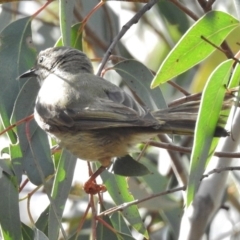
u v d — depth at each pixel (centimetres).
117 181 1082
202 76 1367
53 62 1120
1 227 987
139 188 1279
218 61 1355
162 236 1373
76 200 1386
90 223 1309
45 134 1034
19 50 1098
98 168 1072
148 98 1074
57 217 928
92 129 992
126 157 1021
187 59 976
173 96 1483
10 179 1000
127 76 1081
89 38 1398
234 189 1348
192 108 921
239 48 1310
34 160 942
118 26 1427
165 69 974
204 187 1076
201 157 859
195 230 1055
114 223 1092
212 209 1066
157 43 1551
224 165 1084
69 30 1048
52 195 1025
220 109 877
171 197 1284
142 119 902
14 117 1031
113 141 998
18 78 1084
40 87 1110
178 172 1288
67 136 1021
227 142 1074
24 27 1109
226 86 880
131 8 1552
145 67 1078
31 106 1050
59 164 1038
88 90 1021
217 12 962
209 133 870
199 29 962
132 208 1075
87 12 1332
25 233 1040
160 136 1326
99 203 1030
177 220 1275
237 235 1295
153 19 1543
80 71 1109
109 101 983
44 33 1475
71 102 1018
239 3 976
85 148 1018
